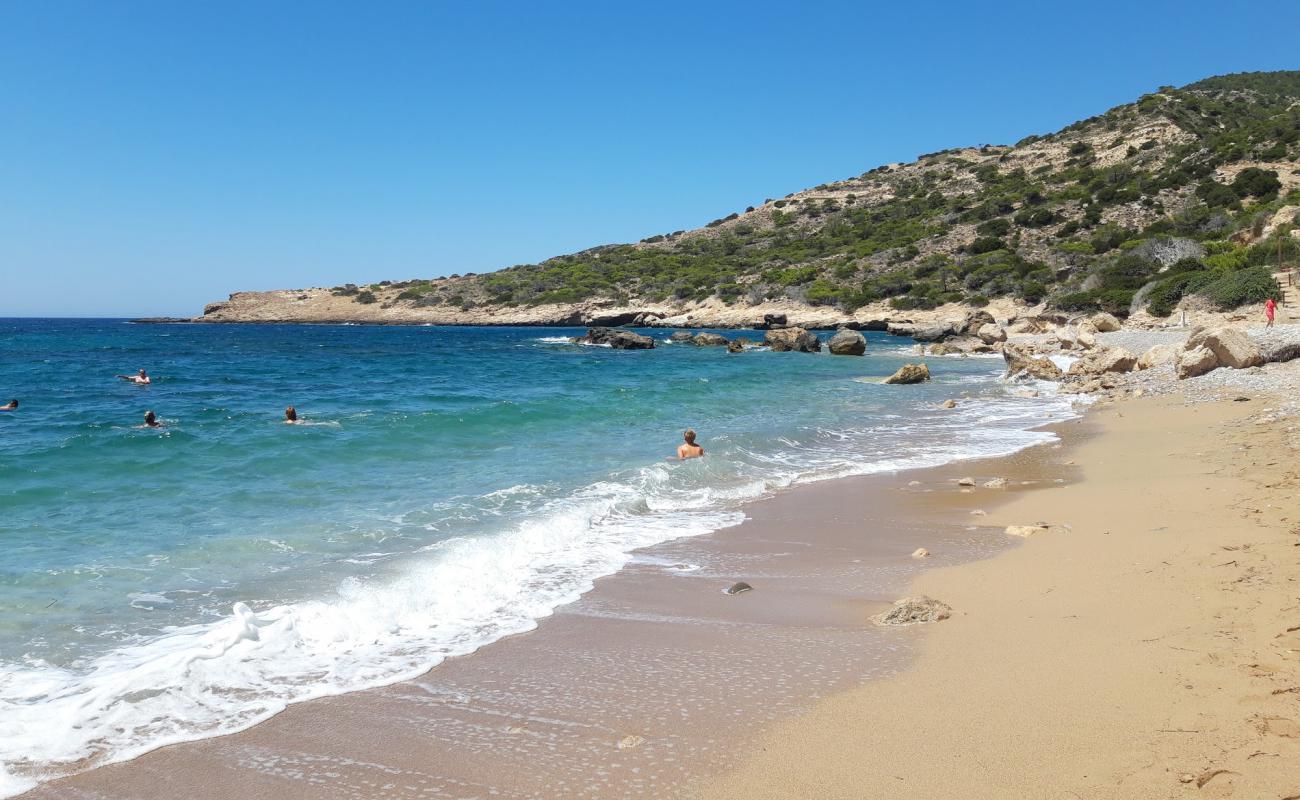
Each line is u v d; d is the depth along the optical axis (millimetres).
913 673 5320
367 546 8625
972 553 8438
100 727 4711
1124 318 59281
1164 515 8898
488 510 10391
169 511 10031
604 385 29844
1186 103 124875
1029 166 124562
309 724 4789
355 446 15141
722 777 4117
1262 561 6711
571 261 147250
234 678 5391
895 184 146125
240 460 13555
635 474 12820
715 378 33375
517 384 30484
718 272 113938
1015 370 30359
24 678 5324
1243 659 4887
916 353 50062
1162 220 79938
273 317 152500
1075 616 6102
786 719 4750
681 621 6590
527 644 6078
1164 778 3734
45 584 7172
